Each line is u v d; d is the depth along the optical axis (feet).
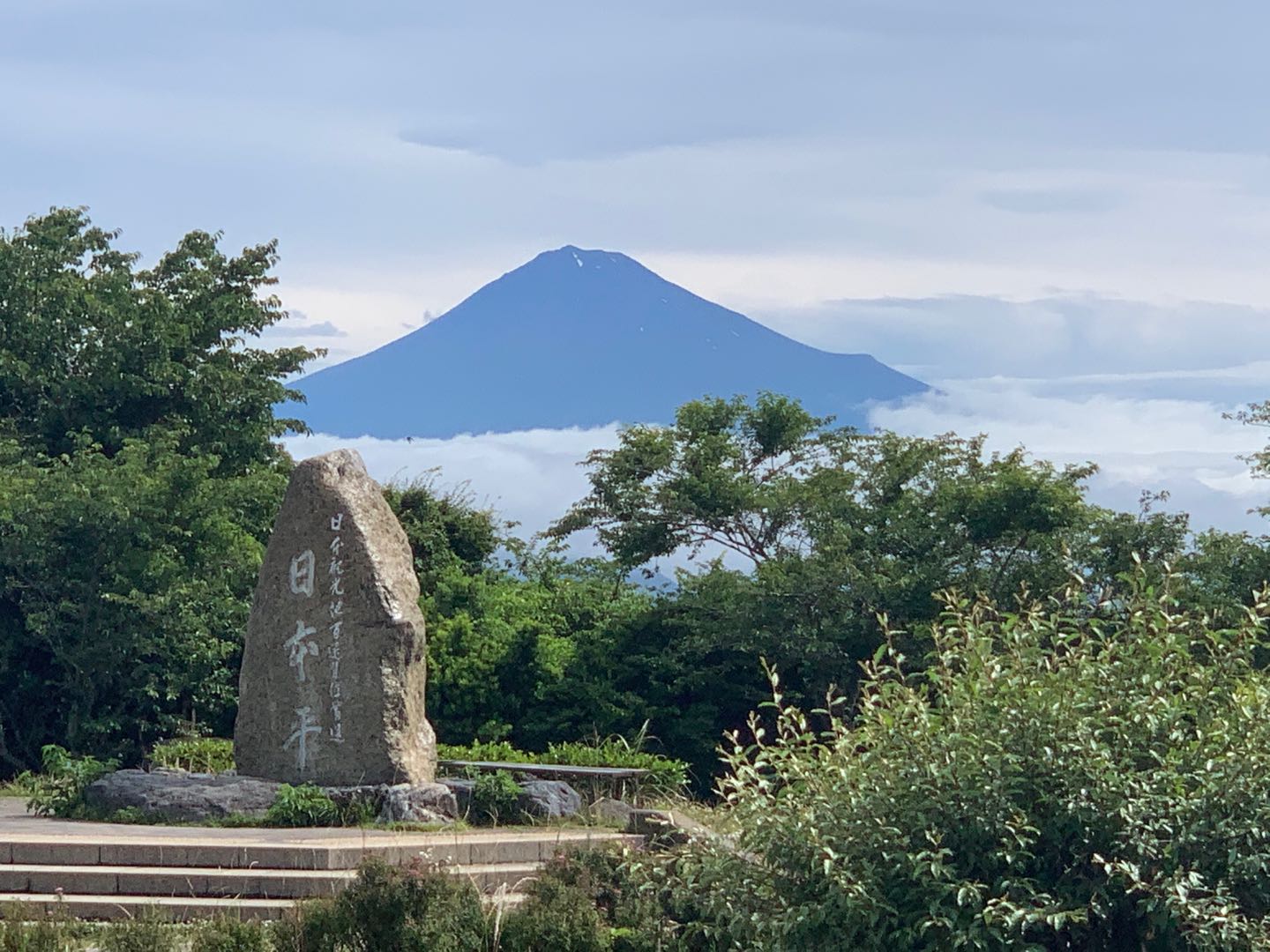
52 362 102.37
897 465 94.99
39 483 85.15
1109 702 32.63
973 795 31.32
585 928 35.45
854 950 31.89
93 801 50.44
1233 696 32.22
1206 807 30.91
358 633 53.78
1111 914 31.86
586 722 93.76
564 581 110.52
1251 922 30.42
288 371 112.88
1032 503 87.66
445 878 35.91
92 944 36.11
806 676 91.50
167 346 104.06
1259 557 84.64
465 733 93.30
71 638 85.05
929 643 86.12
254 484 93.81
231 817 49.03
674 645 95.66
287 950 34.83
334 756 53.36
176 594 84.53
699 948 36.14
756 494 99.55
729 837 36.47
